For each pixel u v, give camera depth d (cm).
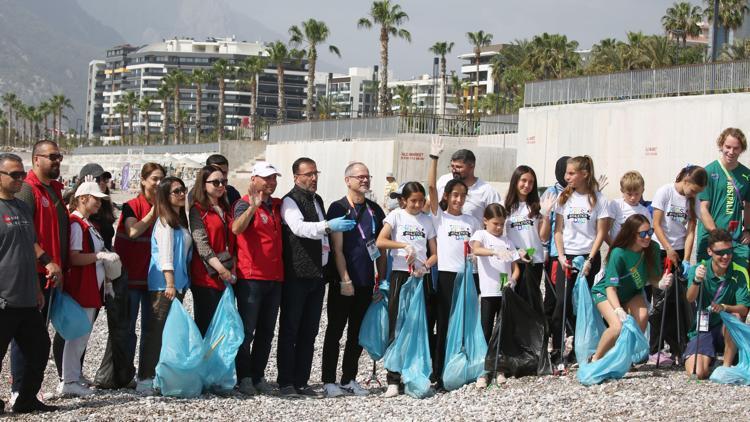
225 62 10256
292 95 19438
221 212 884
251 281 870
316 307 920
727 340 883
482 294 930
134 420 760
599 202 936
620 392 833
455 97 12062
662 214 966
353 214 905
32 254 769
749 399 796
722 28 5769
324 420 786
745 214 957
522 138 3102
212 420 773
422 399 885
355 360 935
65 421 748
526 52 8644
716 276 888
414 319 904
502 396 851
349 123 3866
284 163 4312
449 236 921
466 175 956
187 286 884
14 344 810
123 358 885
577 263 924
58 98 16200
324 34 7038
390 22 6131
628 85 2714
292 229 877
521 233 931
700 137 2409
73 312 831
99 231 890
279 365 905
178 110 11550
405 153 3284
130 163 7256
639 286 908
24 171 761
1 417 764
